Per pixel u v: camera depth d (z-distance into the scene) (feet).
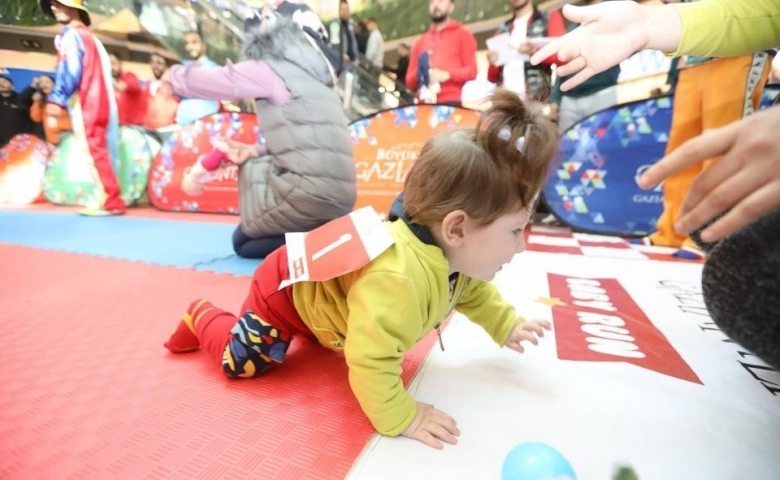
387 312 1.87
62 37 8.43
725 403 2.25
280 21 5.20
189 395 2.38
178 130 9.45
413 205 2.01
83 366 2.69
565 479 1.55
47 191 10.41
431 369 2.60
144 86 10.06
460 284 2.34
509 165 1.84
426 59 9.11
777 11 2.87
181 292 4.06
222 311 2.73
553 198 7.27
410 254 1.95
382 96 9.73
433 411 2.06
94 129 8.72
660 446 1.92
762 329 1.34
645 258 5.45
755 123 1.21
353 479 1.74
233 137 9.14
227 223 8.11
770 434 2.01
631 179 6.80
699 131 5.80
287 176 4.96
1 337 3.10
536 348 2.89
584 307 3.66
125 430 2.08
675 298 3.90
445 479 1.73
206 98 5.02
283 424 2.12
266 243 5.32
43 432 2.06
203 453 1.92
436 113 8.20
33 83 10.16
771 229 1.25
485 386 2.41
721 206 1.29
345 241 2.07
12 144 10.41
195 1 8.71
